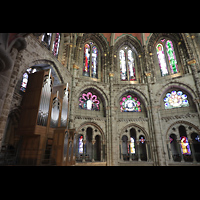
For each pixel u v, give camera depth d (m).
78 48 27.45
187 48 26.02
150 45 30.70
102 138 25.11
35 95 14.27
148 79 28.28
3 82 9.62
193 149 22.52
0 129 10.66
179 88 26.33
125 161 24.36
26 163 12.55
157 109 26.12
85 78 28.27
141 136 26.86
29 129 13.04
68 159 13.56
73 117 22.91
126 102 29.16
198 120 22.81
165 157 22.95
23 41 10.43
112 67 29.58
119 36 31.52
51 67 19.64
